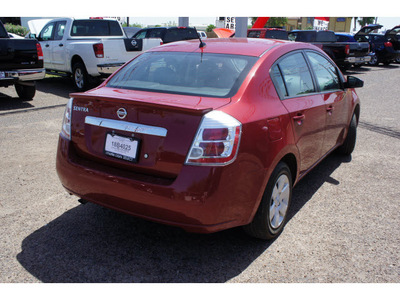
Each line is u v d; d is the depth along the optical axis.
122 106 2.62
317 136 3.76
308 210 3.68
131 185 2.52
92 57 9.27
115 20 11.09
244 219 2.66
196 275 2.64
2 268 2.64
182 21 15.84
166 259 2.82
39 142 5.52
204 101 2.67
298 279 2.62
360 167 4.97
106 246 2.96
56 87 10.77
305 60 3.80
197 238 3.12
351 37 17.84
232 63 3.08
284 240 3.12
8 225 3.21
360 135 6.62
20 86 8.55
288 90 3.28
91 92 3.06
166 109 2.46
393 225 3.42
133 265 2.73
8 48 7.56
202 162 2.38
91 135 2.80
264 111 2.79
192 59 3.23
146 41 9.92
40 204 3.61
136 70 3.32
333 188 4.25
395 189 4.25
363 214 3.62
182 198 2.38
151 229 3.23
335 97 4.26
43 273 2.61
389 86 12.91
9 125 6.40
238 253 2.92
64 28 10.39
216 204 2.41
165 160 2.46
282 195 3.12
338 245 3.06
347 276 2.67
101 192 2.69
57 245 2.94
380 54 20.84
